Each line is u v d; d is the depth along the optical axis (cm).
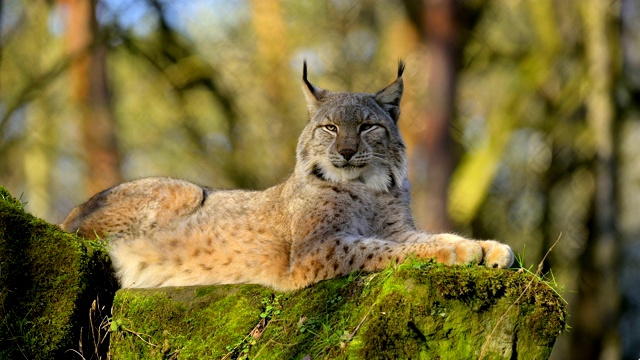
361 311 578
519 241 2064
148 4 2078
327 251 691
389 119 783
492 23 2188
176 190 809
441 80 1909
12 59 2191
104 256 688
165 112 2297
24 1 2167
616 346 1884
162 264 766
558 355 2092
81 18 2047
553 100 1986
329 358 566
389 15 2111
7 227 646
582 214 1988
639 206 2511
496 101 2142
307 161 763
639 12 2214
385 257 657
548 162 2041
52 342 634
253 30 2208
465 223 1881
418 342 561
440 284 562
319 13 2173
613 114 1930
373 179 756
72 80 2097
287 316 629
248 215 773
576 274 1956
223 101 2138
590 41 1931
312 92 809
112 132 2086
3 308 637
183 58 2144
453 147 1931
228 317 646
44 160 2355
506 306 566
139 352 654
